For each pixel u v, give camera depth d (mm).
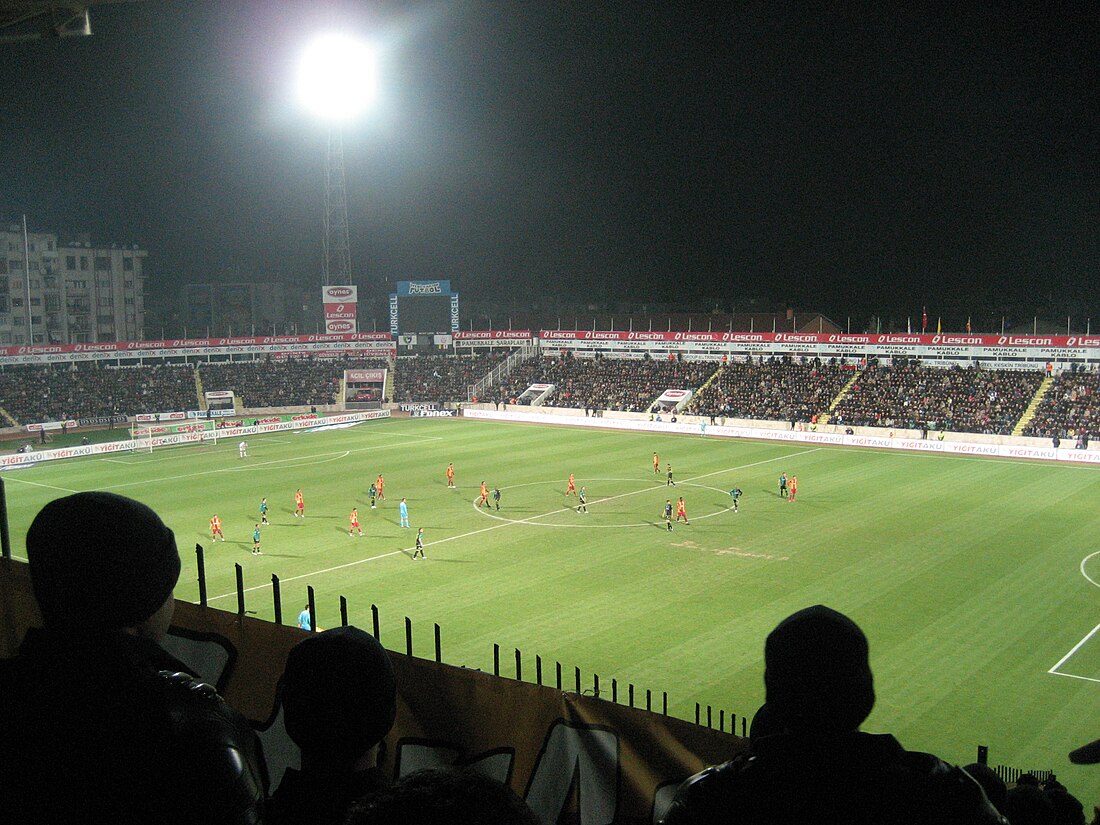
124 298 125688
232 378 103375
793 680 3311
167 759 2992
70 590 3104
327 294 107250
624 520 48125
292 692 3549
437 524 47719
